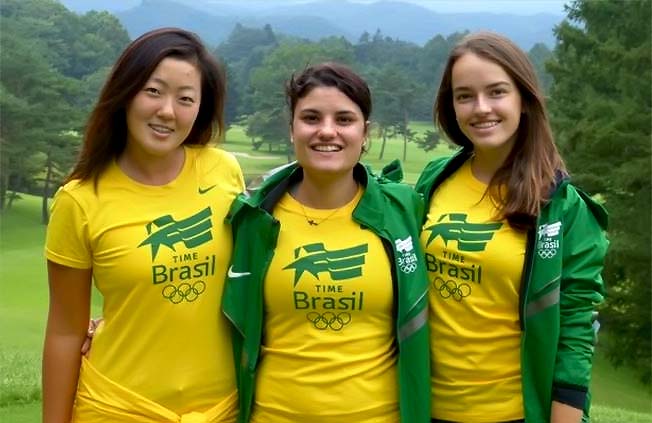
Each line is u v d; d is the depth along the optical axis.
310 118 3.28
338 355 3.26
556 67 25.59
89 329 3.47
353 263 3.27
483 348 3.35
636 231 21.28
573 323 3.28
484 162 3.51
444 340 3.41
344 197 3.38
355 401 3.25
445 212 3.48
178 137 3.24
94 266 3.27
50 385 3.41
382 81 83.00
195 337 3.30
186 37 3.29
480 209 3.43
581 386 3.23
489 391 3.35
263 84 80.25
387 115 82.69
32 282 29.67
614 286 22.12
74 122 53.97
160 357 3.26
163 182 3.33
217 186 3.44
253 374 3.35
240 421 3.41
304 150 3.28
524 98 3.40
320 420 3.25
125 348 3.28
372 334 3.30
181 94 3.21
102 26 105.62
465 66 3.39
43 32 88.00
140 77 3.14
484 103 3.35
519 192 3.29
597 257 3.30
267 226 3.30
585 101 23.34
